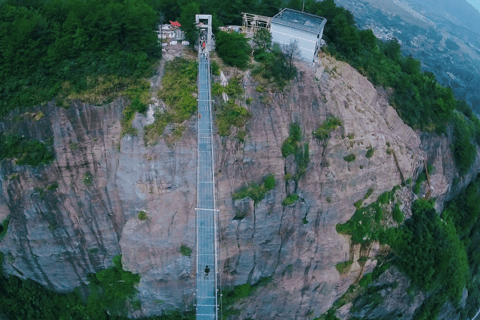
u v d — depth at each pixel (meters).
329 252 72.19
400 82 87.31
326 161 72.38
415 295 80.62
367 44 94.25
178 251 65.12
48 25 72.44
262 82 72.75
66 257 67.44
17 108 66.00
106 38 71.44
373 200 77.69
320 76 77.31
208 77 71.38
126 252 65.81
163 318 68.75
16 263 68.06
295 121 72.12
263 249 69.25
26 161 64.94
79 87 67.19
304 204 70.56
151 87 69.00
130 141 65.25
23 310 69.88
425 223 82.06
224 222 66.19
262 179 68.31
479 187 102.00
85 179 66.31
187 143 66.00
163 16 83.44
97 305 68.56
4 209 66.19
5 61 67.75
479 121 113.56
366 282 76.25
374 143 77.44
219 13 85.69
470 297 94.06
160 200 65.19
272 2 88.38
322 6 92.38
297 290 71.31
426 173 87.38
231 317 69.62
